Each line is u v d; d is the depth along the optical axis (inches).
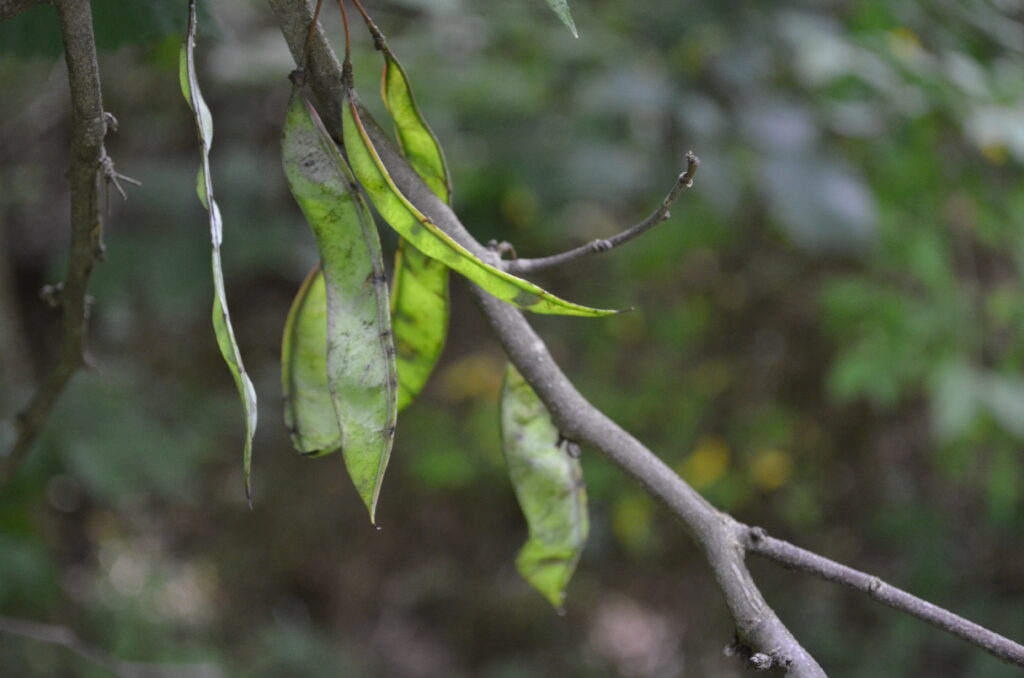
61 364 53.6
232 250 142.4
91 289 139.2
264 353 189.6
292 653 167.5
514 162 117.5
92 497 164.1
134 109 155.6
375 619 187.3
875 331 121.6
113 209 146.2
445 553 193.3
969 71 100.0
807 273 156.6
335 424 41.2
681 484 38.2
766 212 133.3
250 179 145.9
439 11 98.3
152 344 178.9
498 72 116.5
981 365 123.7
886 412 155.1
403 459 182.4
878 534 154.9
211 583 179.0
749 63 109.6
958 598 145.9
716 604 176.9
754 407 163.2
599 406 164.6
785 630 34.7
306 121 35.7
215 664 152.9
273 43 118.5
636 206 153.1
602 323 167.8
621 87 109.5
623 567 183.5
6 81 147.5
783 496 162.6
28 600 113.0
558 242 165.5
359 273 35.0
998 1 104.3
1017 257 115.2
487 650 186.5
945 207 122.8
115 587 158.7
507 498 191.6
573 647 181.3
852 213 105.9
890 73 100.6
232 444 188.9
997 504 128.0
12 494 104.0
